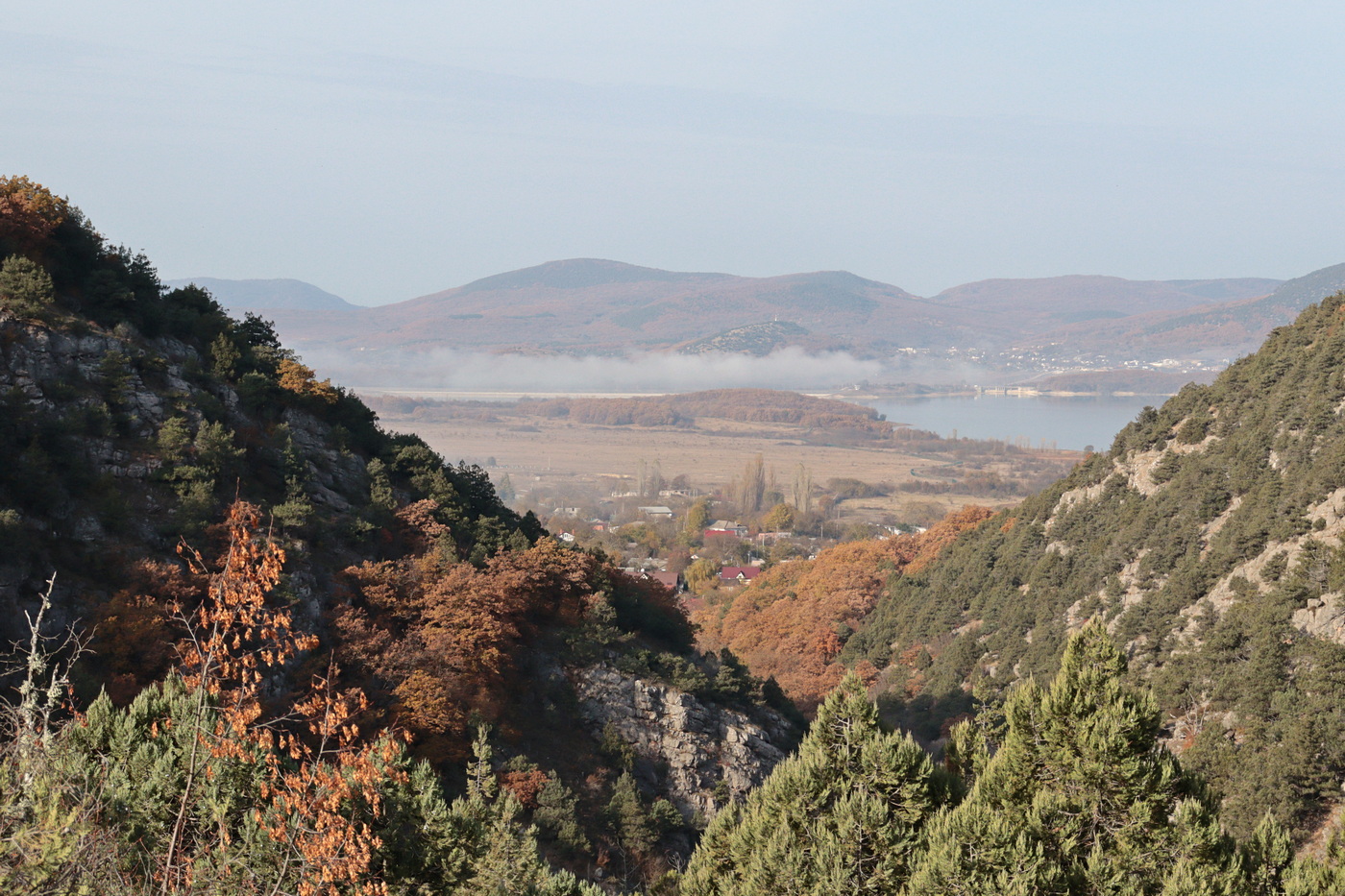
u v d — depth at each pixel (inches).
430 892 1035.3
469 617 3166.8
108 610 2413.9
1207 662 3737.7
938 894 1157.1
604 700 3531.0
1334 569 3550.7
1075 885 1182.3
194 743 813.9
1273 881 1207.6
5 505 2593.5
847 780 1347.2
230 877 805.9
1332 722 2859.3
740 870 1387.8
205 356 4028.1
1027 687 1355.8
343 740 910.4
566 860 2578.7
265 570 822.5
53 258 3634.4
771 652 7111.2
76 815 708.7
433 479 4443.9
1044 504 6865.2
